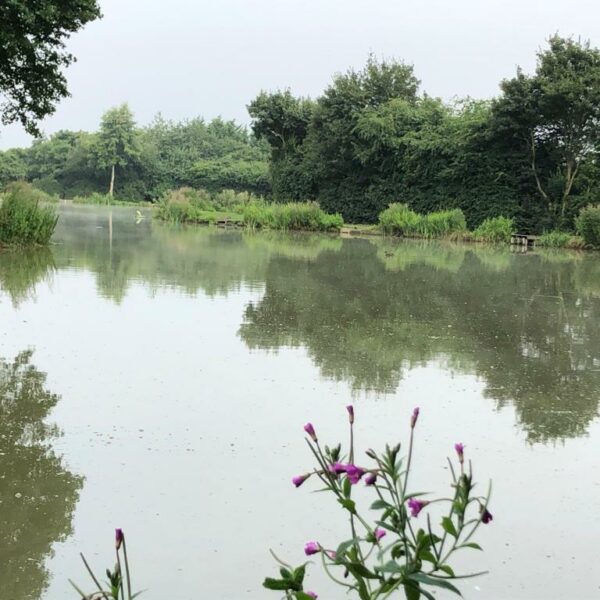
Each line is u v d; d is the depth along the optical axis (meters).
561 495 3.51
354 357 6.35
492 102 29.53
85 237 21.39
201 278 11.92
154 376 5.43
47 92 16.33
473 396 5.23
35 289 9.72
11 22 13.91
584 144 27.45
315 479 3.58
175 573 2.67
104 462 3.69
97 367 5.63
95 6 15.34
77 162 71.31
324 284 11.83
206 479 3.53
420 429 4.42
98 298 9.18
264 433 4.22
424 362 6.29
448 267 16.27
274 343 6.81
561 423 4.64
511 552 2.95
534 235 28.81
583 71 26.81
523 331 8.09
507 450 4.11
